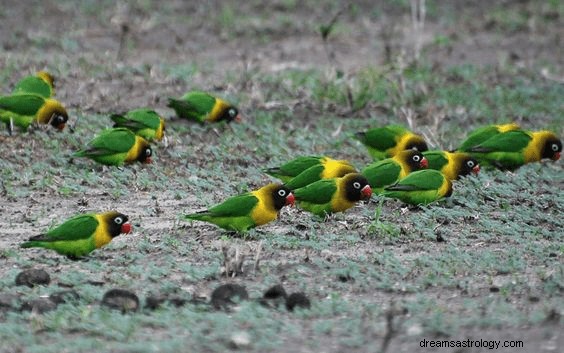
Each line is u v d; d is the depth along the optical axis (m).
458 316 10.81
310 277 12.33
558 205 15.65
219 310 11.01
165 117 20.41
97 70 23.67
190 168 17.31
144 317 10.55
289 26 30.02
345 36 29.33
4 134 18.19
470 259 12.96
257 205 13.66
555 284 11.85
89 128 19.14
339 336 10.20
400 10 32.38
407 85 23.86
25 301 11.03
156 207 15.27
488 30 30.55
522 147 17.38
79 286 11.75
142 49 27.42
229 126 20.02
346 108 21.88
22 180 16.16
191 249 13.37
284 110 21.56
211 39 28.69
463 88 24.45
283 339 10.09
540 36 30.16
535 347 9.90
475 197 15.95
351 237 13.87
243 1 32.50
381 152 18.02
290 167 15.66
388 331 10.01
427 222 14.66
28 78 19.53
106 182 16.30
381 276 12.26
